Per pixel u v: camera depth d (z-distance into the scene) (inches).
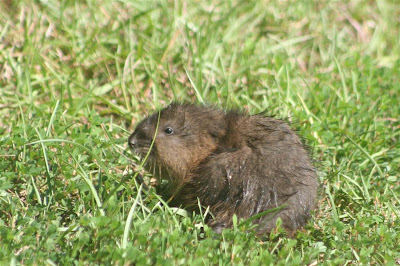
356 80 528.7
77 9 568.7
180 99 511.2
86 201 358.6
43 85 499.5
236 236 331.6
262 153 374.0
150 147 382.0
